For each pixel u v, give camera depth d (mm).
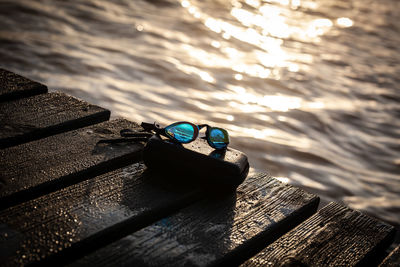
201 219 1196
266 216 1227
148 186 1263
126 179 1275
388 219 3404
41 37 6266
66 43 6223
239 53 7137
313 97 5762
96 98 4758
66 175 1252
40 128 1393
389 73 6996
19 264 1040
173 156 1267
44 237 1096
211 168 1247
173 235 1147
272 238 1213
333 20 10125
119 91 5023
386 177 4051
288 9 10688
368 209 3516
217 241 1145
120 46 6492
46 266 1066
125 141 1395
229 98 5355
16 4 7484
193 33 7730
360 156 4402
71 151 1335
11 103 1496
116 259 1080
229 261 1127
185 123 1286
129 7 8578
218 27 8305
